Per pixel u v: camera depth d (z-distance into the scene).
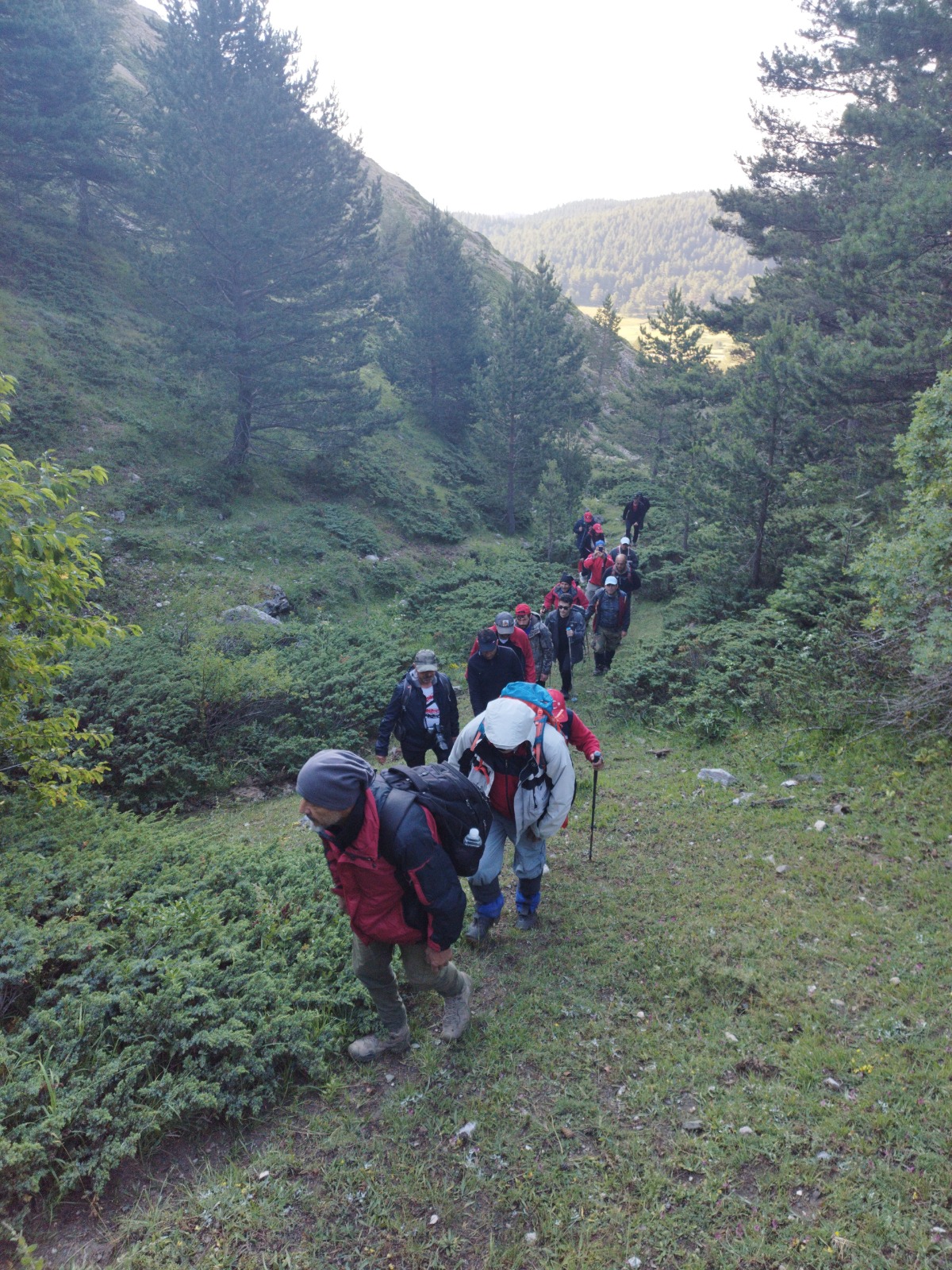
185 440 20.34
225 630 12.58
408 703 6.31
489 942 4.62
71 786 5.83
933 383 11.74
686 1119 3.15
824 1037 3.54
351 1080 3.50
